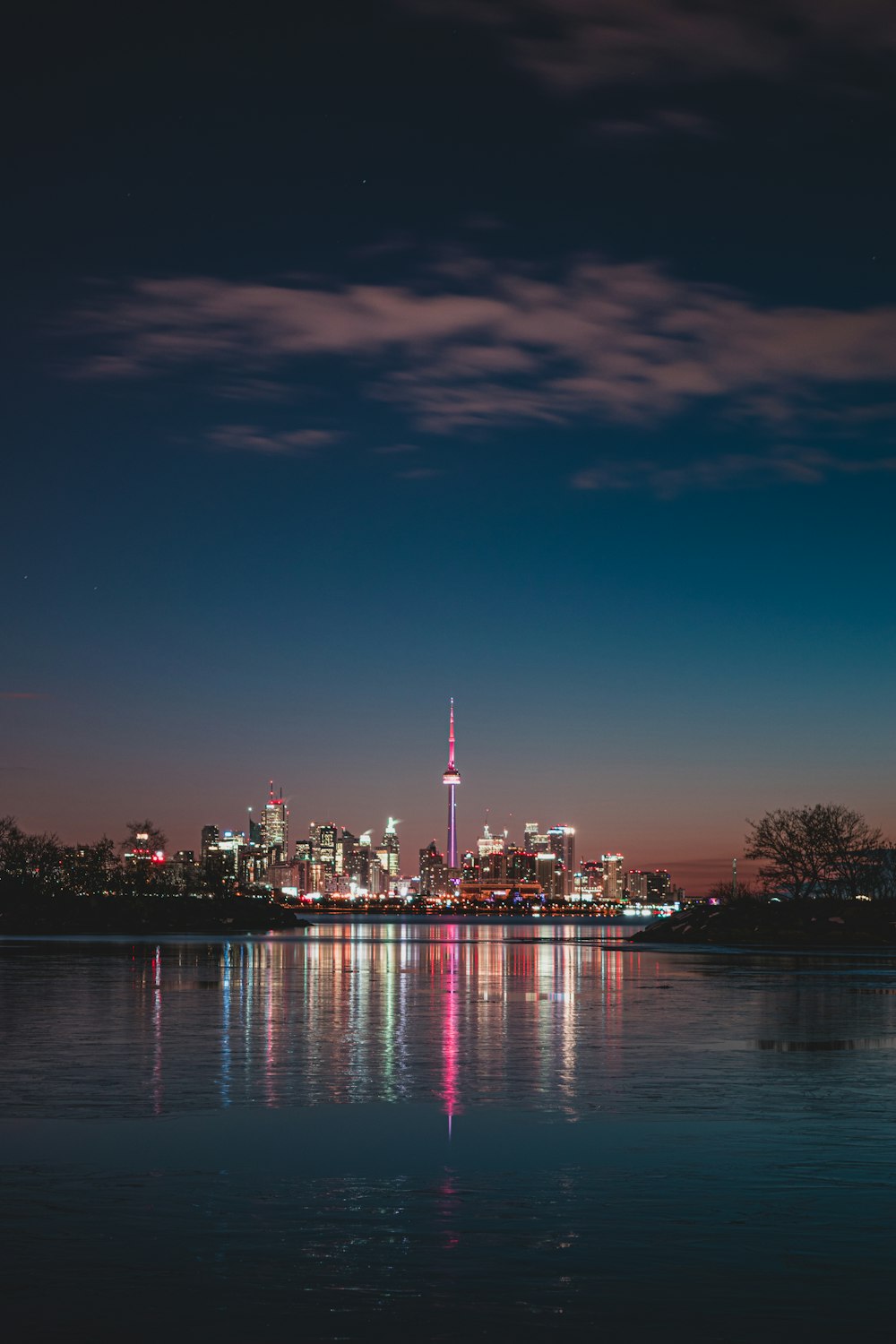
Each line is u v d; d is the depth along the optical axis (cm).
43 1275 1383
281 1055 3325
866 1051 3416
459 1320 1250
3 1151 2031
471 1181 1828
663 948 13788
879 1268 1416
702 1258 1452
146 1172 1883
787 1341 1195
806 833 15412
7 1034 3841
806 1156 2000
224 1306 1284
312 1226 1584
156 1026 4112
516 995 5731
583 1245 1507
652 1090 2692
